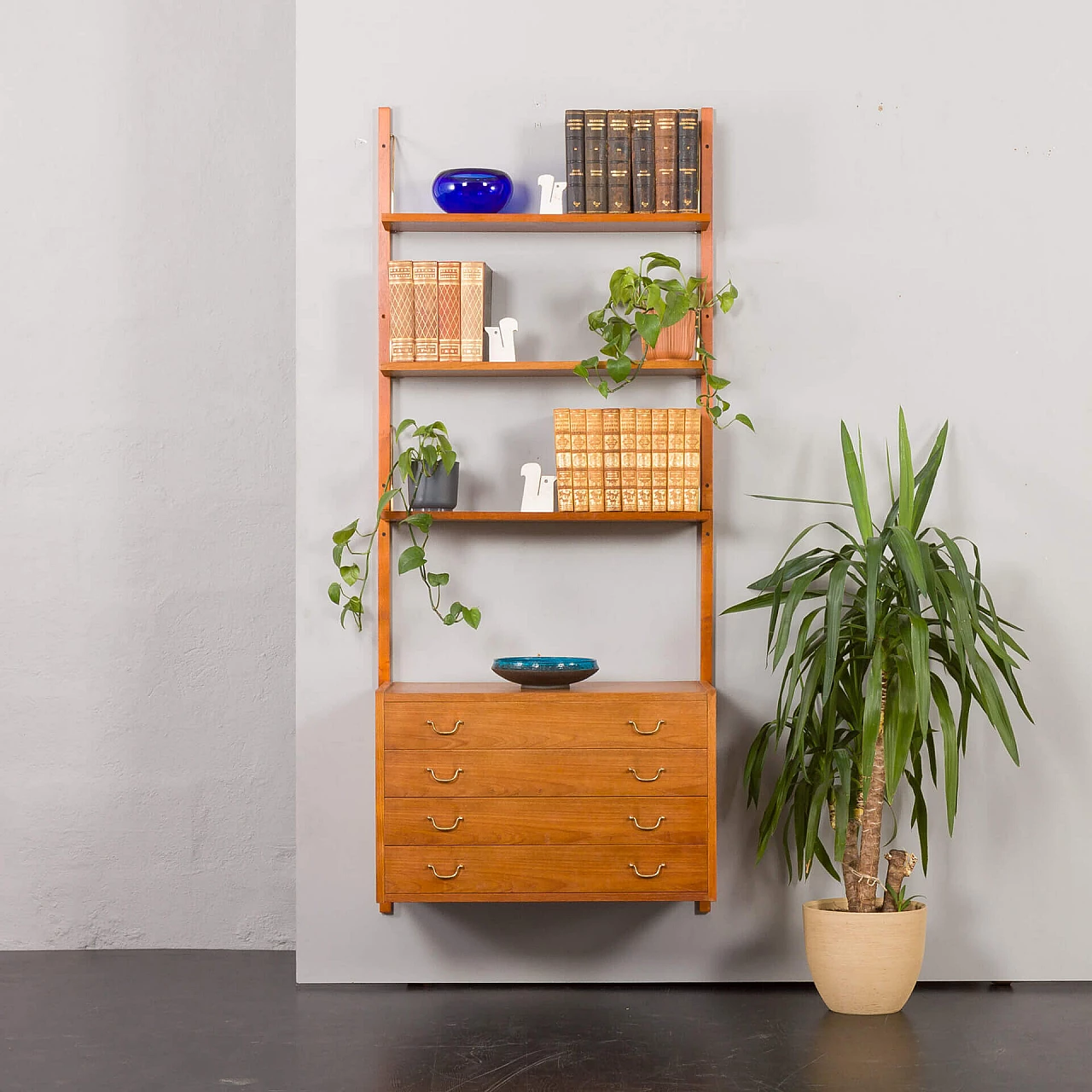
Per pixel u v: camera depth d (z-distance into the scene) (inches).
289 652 142.6
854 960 113.5
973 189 129.0
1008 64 129.2
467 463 128.0
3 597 141.3
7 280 141.9
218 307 142.7
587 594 127.9
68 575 141.7
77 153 142.6
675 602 128.0
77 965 133.8
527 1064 102.3
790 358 128.3
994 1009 117.7
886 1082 98.3
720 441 128.1
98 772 141.5
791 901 126.4
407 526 127.4
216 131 142.7
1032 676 128.4
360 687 126.6
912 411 128.6
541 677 115.3
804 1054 104.7
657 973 126.0
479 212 122.6
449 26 128.3
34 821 140.9
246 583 142.5
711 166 126.6
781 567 116.7
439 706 113.6
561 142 128.4
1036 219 129.1
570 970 125.9
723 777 127.2
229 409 142.7
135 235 142.7
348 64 127.7
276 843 141.9
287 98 143.2
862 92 128.8
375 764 116.1
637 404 128.2
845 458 117.7
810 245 128.4
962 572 110.0
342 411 126.8
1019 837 127.8
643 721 114.0
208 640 142.3
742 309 128.1
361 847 126.0
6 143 142.3
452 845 113.7
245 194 142.9
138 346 142.5
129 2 142.9
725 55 128.5
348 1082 98.1
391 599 127.0
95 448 141.9
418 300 121.8
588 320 124.6
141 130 142.8
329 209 127.2
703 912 126.3
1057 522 128.6
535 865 113.7
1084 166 129.1
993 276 129.0
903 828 128.0
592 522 128.1
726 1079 98.9
